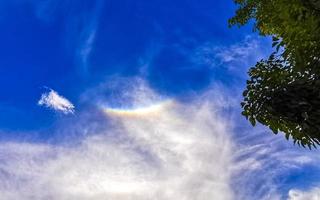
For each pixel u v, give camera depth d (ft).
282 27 22.03
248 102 21.39
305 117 18.22
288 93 19.24
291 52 20.92
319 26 18.89
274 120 20.62
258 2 28.66
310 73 18.88
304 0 19.12
